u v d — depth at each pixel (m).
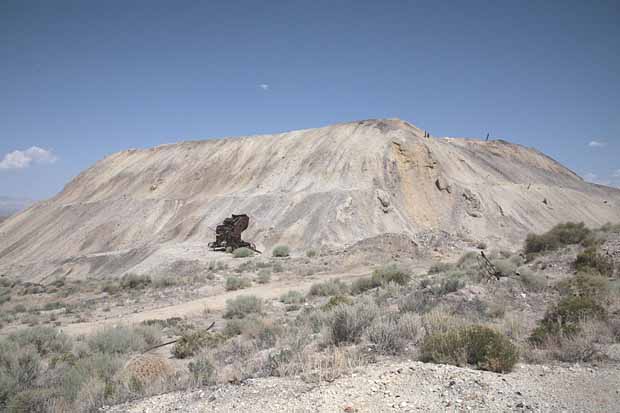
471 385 6.77
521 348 8.72
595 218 83.50
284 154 85.06
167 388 8.55
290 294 22.86
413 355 9.02
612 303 12.43
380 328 10.45
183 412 6.89
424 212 70.44
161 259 45.22
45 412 8.27
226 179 85.75
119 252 57.47
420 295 15.50
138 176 99.44
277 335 12.70
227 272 35.25
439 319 10.89
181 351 12.62
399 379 7.28
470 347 8.26
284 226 62.44
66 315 22.98
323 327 11.92
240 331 15.34
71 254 76.56
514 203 78.00
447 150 88.06
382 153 76.00
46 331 14.88
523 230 70.25
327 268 36.34
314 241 57.22
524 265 21.69
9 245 87.88
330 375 7.82
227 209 72.00
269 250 57.50
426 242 50.31
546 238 26.72
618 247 19.70
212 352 11.76
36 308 26.62
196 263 40.84
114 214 83.56
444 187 74.62
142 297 27.44
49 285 39.62
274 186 76.44
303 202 67.06
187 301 25.33
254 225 64.69
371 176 71.88
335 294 23.05
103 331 14.94
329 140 83.81
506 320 11.64
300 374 8.20
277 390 7.34
